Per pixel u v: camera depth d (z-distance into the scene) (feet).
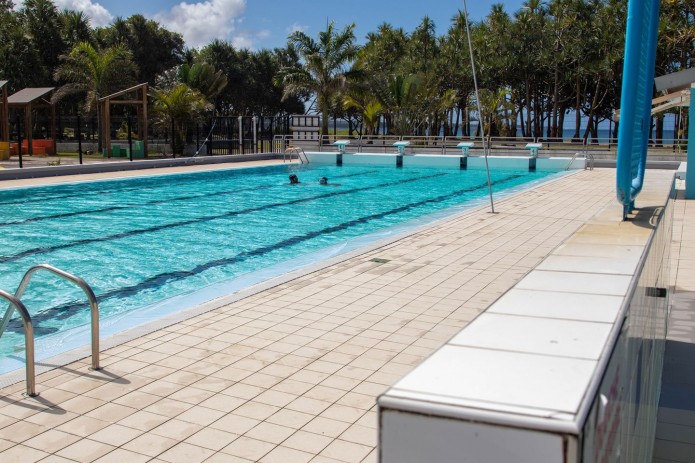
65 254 31.83
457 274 23.48
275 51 186.91
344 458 10.40
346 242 33.81
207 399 12.70
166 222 41.73
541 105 184.34
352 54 113.60
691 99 45.57
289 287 21.66
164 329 17.12
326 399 12.71
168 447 10.76
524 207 42.75
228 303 19.63
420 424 3.05
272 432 11.32
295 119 114.93
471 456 2.97
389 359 14.90
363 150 100.01
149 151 103.19
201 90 131.85
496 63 154.30
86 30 147.23
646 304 6.97
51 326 20.75
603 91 162.81
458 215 39.14
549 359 3.61
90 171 65.00
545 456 2.82
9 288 25.35
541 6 155.94
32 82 135.64
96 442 10.94
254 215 45.19
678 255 27.96
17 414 12.00
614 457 3.99
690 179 46.65
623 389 4.37
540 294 5.30
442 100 134.21
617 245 8.18
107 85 107.14
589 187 55.77
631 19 12.04
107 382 13.55
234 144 97.96
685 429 12.23
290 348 15.65
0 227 39.24
